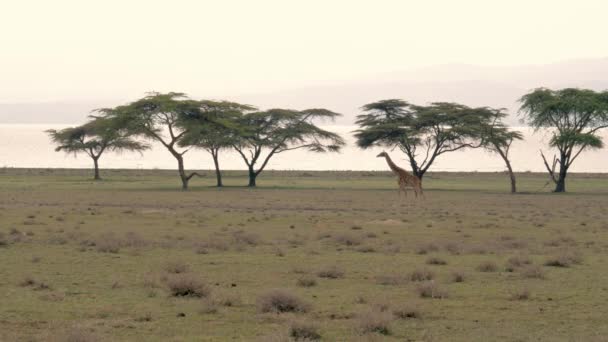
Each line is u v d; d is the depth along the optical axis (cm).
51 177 12325
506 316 1803
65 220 4797
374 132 10144
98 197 7412
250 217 5184
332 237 3769
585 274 2539
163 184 10575
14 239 3438
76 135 12850
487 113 9756
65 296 2020
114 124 9738
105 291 2111
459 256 3075
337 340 1523
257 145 10150
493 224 4731
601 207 6506
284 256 3000
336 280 2378
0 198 7088
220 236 3841
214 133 9706
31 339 1502
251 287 2223
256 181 11719
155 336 1554
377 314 1655
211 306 1812
